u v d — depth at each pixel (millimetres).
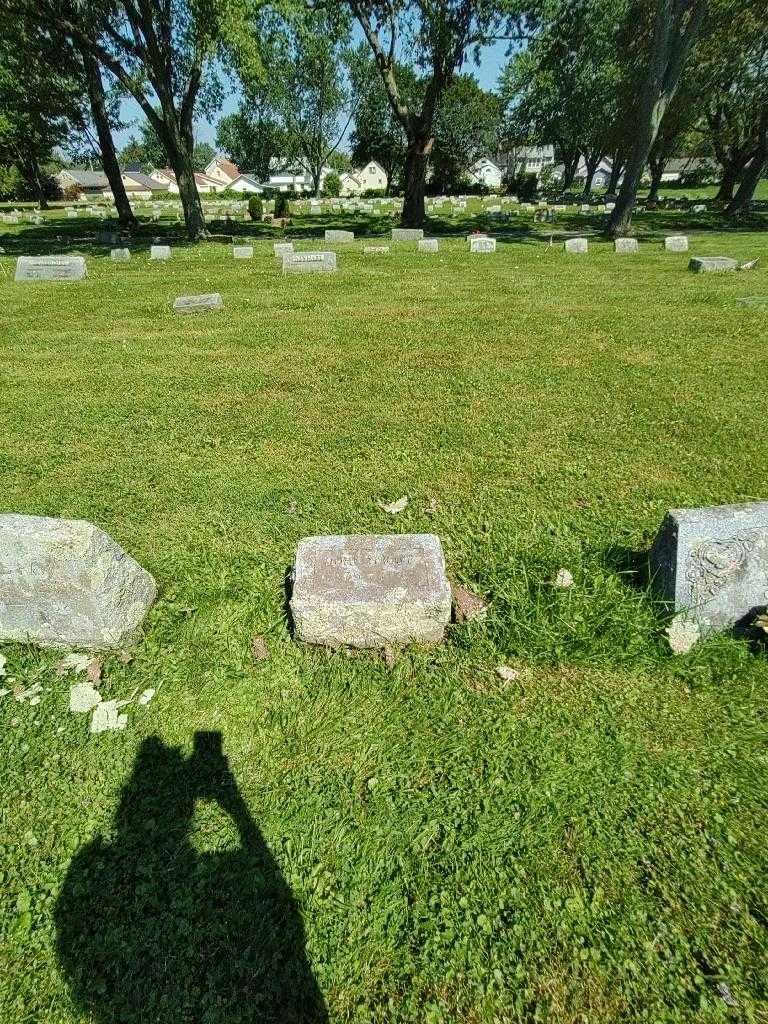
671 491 4262
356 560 2949
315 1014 1693
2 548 2684
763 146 26641
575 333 8461
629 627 2826
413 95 49438
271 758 2410
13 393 6426
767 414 5547
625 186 21344
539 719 2549
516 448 4969
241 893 1968
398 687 2693
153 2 17828
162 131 20750
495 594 3135
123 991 1748
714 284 11914
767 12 20656
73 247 20344
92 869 2049
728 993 1720
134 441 5227
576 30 21203
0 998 1745
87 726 2553
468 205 41938
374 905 1932
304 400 6098
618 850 2072
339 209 40031
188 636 2965
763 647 2820
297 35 17938
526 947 1824
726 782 2287
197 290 12211
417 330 8727
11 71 22203
